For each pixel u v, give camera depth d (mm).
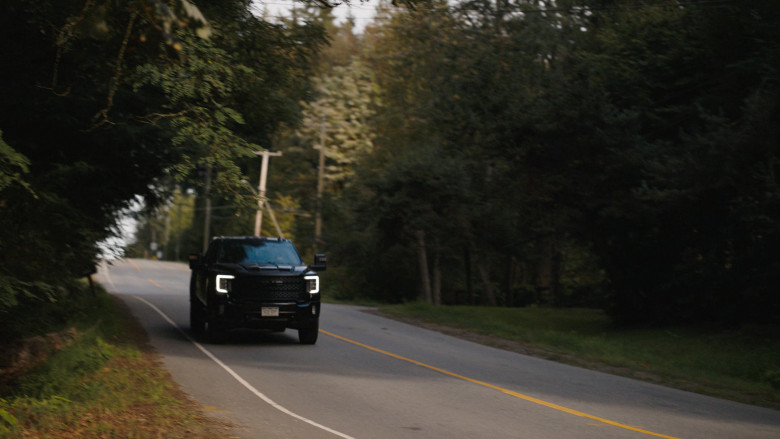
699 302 23359
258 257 16500
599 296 29141
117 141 16703
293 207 60906
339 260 48344
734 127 20562
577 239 29328
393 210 37312
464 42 35375
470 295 43781
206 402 9484
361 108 59031
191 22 5797
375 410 9422
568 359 16078
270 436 7770
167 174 19266
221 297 15227
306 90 19969
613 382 12820
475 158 36531
